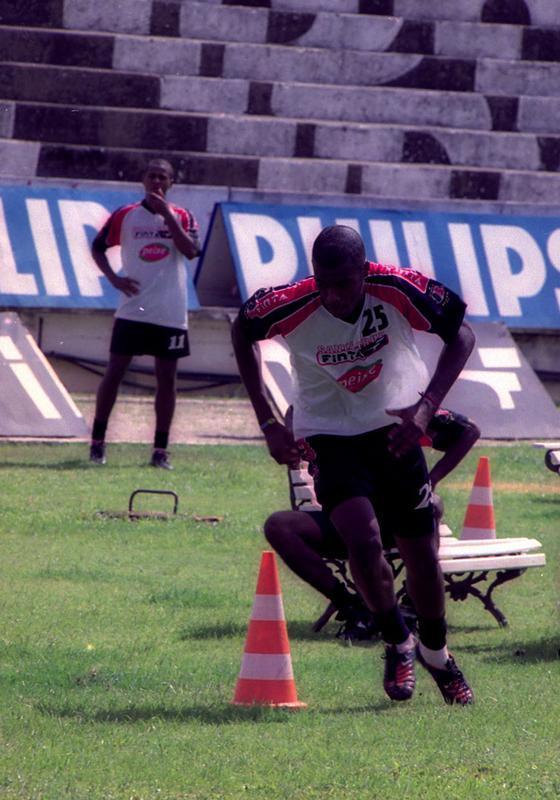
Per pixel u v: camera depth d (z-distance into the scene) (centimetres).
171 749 1516
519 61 7988
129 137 7400
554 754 1527
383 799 1348
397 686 1717
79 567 2786
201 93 7581
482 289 6838
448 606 2570
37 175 7212
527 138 7744
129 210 4216
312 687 1856
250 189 7212
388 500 1712
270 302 1675
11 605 2412
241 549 3056
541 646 2195
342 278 1592
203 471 4231
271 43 7862
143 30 7744
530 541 2439
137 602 2477
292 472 2509
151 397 6328
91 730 1598
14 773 1413
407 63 7875
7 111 7294
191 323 6550
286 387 5119
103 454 4325
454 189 7550
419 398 1700
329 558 2252
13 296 6369
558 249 7038
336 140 7569
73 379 6469
